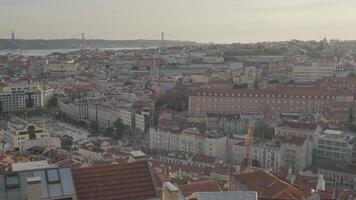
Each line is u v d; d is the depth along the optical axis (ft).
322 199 485.97
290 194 514.27
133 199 325.01
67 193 319.27
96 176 334.85
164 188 276.41
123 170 341.41
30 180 284.00
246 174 585.22
